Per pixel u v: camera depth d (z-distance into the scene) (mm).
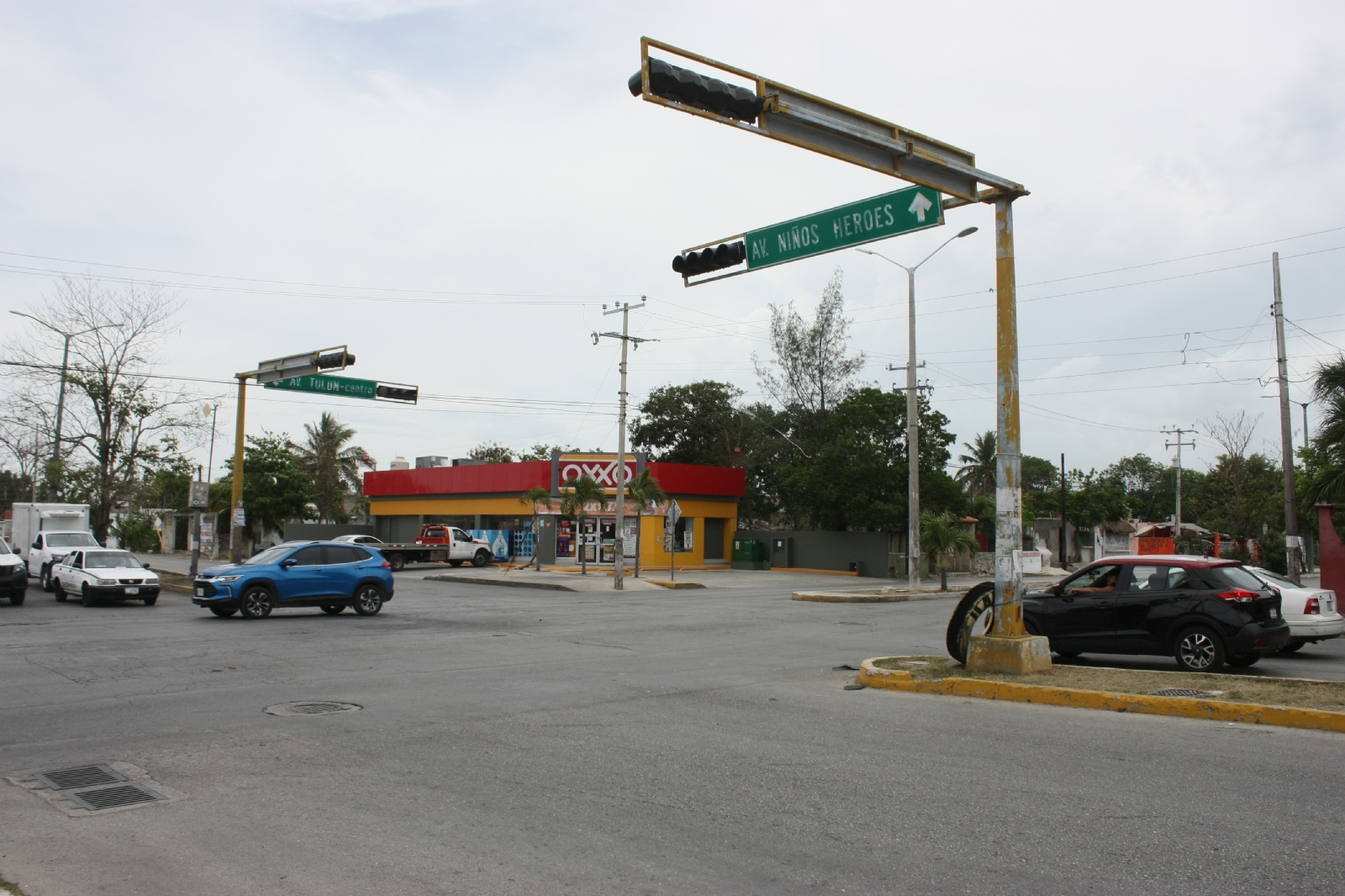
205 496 29859
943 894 4719
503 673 12641
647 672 12820
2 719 9266
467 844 5512
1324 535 24438
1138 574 13320
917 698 10688
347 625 19359
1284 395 28438
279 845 5504
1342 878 4887
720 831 5738
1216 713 9227
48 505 33219
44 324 32500
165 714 9516
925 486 42469
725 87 9688
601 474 46625
